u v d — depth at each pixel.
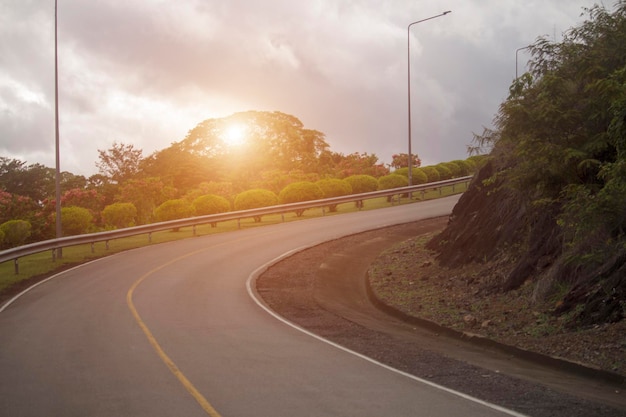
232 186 52.34
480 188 21.25
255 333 12.69
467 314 14.08
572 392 8.42
